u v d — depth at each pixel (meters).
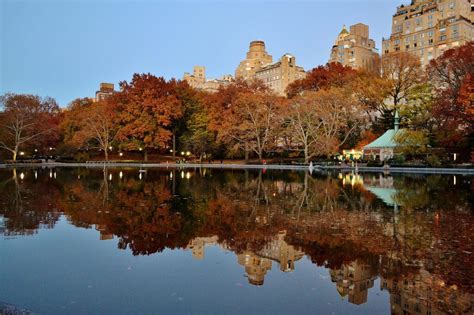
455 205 16.23
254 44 178.62
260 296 6.62
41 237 10.72
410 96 58.72
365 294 6.68
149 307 6.15
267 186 25.09
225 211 14.81
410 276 7.51
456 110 43.34
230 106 68.19
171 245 9.84
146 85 70.38
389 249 9.28
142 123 67.88
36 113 67.88
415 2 115.50
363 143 59.16
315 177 34.28
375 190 22.48
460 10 102.06
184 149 76.75
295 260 8.57
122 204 16.69
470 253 8.91
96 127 71.81
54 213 14.42
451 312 5.95
